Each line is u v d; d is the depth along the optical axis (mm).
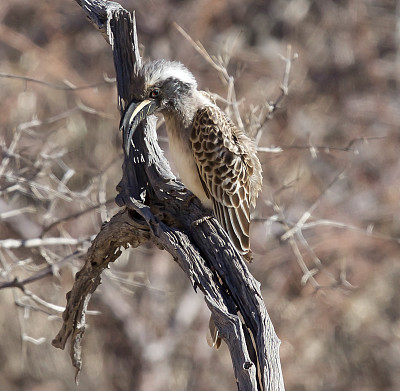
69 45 16391
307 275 10625
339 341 15805
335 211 14828
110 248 6812
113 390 15742
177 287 16062
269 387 5414
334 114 16094
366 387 15648
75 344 7305
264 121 9633
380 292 15742
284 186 11703
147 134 6965
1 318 15562
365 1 17047
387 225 15188
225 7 16484
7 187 10320
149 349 15586
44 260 10641
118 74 7227
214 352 16047
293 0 16797
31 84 15000
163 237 6203
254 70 15594
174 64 7199
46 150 10852
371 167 15594
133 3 16188
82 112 14664
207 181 7301
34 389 15742
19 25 16500
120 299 15648
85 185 14180
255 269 14703
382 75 16688
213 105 7461
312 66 16578
